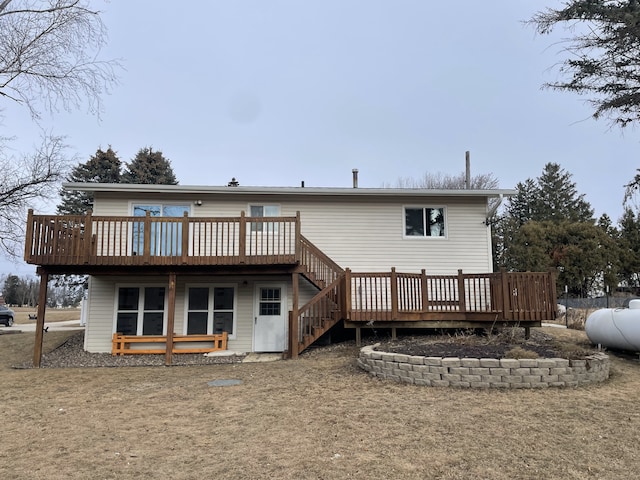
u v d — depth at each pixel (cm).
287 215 1283
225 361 1048
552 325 1552
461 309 1044
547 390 613
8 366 1012
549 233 3192
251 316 1233
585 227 3141
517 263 3228
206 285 1240
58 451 420
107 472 365
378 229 1294
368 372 760
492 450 397
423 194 1282
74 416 551
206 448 418
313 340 1039
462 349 736
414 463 371
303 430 465
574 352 703
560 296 3014
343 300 1063
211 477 350
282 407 561
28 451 422
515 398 573
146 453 409
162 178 3591
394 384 673
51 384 773
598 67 1335
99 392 698
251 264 1044
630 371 751
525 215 4572
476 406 540
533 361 633
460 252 1293
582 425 463
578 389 618
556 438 426
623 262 3225
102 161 3388
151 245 1088
